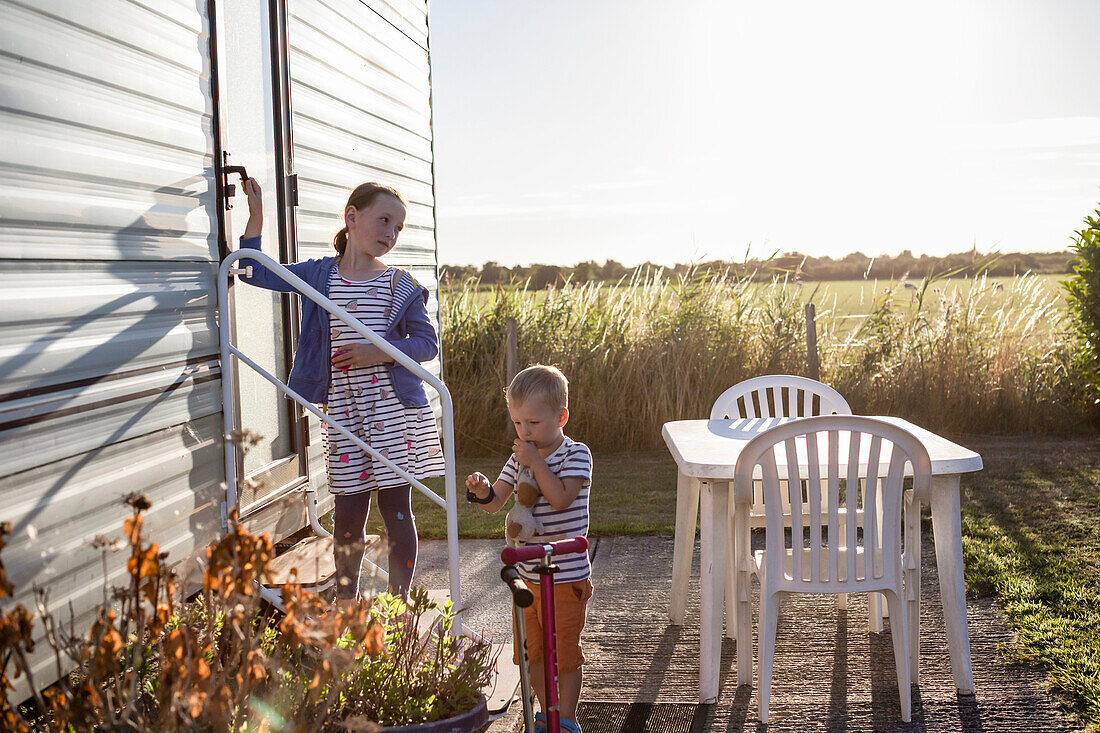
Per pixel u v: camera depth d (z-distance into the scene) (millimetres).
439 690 2666
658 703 3268
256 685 2186
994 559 4738
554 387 2742
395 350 3066
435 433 3393
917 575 3354
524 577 2771
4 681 1836
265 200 3850
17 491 2203
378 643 2295
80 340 2436
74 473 2402
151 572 1991
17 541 2191
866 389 8766
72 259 2422
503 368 8883
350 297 3268
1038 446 7984
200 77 3139
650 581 4711
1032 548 4938
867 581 3100
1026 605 4035
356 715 2408
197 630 2281
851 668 3521
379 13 5215
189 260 3014
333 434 3281
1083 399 8625
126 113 2693
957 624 3246
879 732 2984
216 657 2100
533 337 9000
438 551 5363
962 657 3232
